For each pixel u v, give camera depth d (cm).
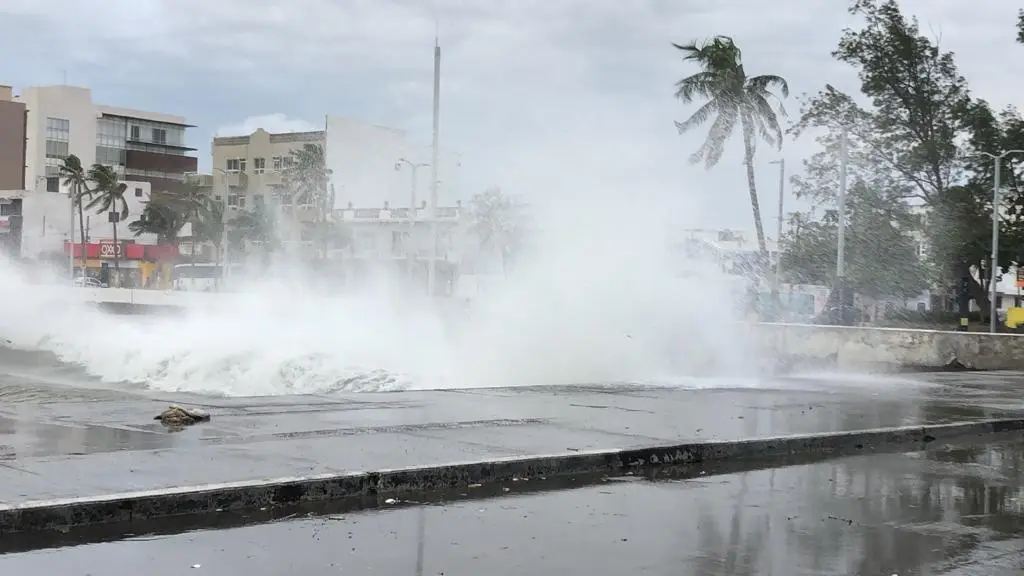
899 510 727
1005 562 584
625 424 1039
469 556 563
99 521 609
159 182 11906
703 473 863
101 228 10144
